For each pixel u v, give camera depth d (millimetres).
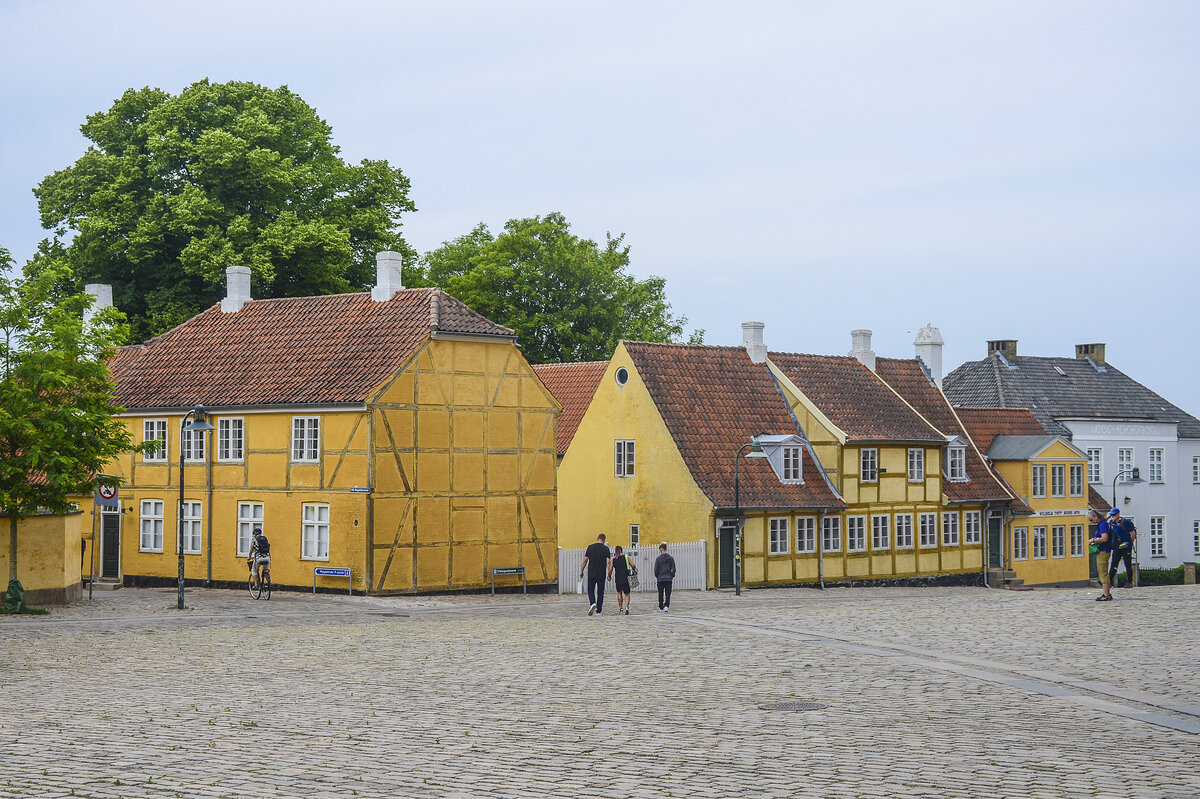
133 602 36031
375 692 17859
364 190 62781
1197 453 72188
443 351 41594
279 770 12633
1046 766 12156
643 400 49906
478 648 23375
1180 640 22203
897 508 53969
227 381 43938
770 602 37062
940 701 16062
